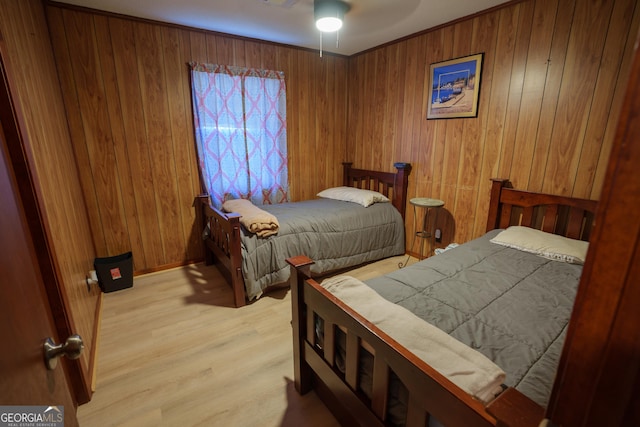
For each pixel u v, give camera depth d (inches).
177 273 124.6
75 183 97.0
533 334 49.6
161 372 71.9
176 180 125.0
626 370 13.5
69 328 57.1
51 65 91.4
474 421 29.7
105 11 101.9
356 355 48.3
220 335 85.2
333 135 161.2
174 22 112.0
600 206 13.7
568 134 88.2
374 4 96.6
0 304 21.1
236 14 104.3
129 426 58.7
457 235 121.8
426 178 130.0
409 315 49.2
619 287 13.4
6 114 45.7
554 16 86.7
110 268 106.6
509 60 98.0
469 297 60.7
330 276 122.0
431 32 118.4
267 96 135.6
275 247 103.2
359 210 127.7
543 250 80.7
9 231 25.2
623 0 74.9
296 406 63.2
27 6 71.4
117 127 110.7
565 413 16.2
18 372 21.7
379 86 143.8
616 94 78.8
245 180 137.3
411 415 38.0
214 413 61.5
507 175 103.7
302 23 112.4
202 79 120.9
